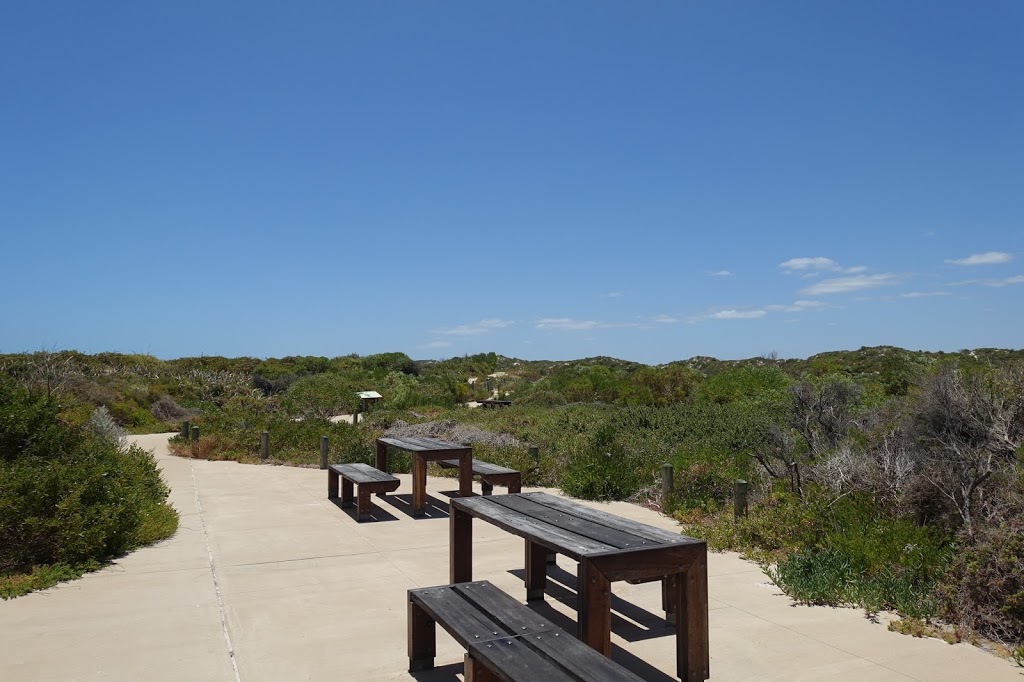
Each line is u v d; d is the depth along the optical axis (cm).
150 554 705
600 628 373
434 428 1755
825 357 4341
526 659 317
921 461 726
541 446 1398
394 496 1054
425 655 422
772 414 1413
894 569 564
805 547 660
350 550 721
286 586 596
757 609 527
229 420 1966
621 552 379
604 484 1016
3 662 433
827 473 786
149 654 446
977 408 788
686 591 392
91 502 694
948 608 494
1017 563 468
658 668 425
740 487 769
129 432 2278
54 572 608
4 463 686
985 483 627
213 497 1048
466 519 543
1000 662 425
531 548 548
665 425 1410
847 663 425
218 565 664
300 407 2825
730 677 406
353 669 424
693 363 4719
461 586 434
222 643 466
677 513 864
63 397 1584
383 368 4641
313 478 1252
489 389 3859
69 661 434
